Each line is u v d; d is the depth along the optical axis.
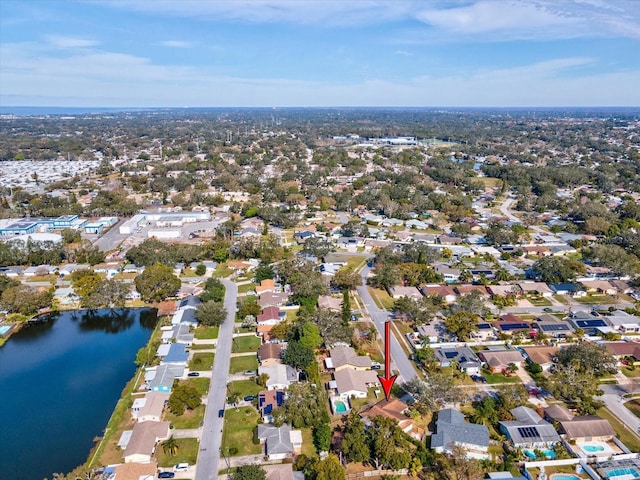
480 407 98.81
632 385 110.56
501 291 159.50
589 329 134.62
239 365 117.88
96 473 81.62
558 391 102.19
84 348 131.62
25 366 122.25
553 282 166.12
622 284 163.38
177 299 157.38
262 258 189.88
